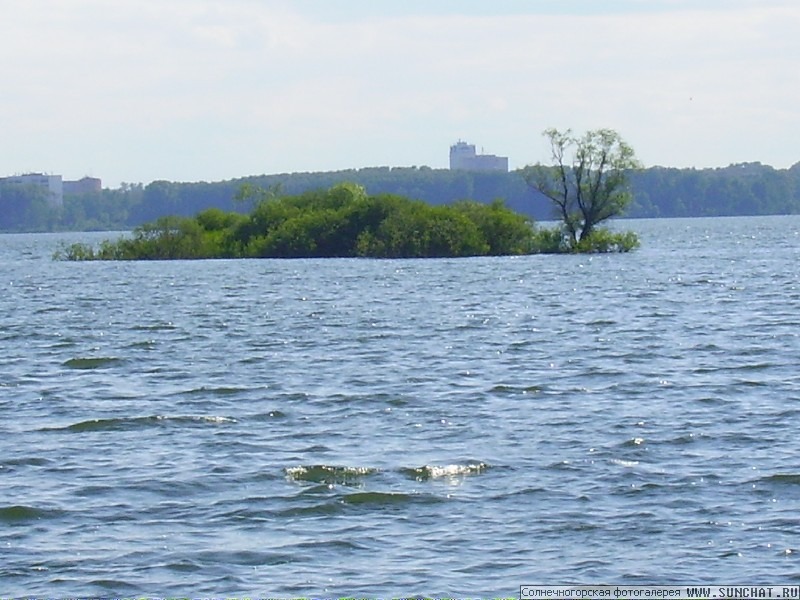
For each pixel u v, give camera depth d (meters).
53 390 53.06
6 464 38.28
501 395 49.78
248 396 50.56
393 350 65.25
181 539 30.53
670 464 37.22
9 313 94.62
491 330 75.00
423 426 43.62
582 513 32.12
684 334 70.94
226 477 36.28
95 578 27.86
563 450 39.22
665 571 27.89
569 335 71.56
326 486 35.12
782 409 45.56
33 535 30.92
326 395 50.34
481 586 27.11
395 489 34.75
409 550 29.50
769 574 27.59
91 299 108.06
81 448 40.59
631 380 53.12
